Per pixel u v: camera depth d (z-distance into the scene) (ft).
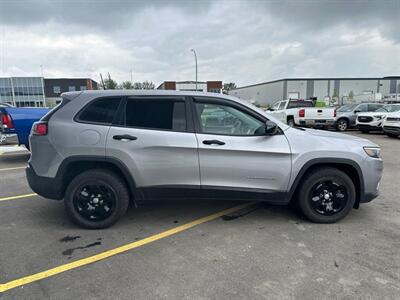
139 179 12.98
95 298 8.82
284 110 62.18
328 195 13.78
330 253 11.28
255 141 13.08
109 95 13.21
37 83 255.29
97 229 13.41
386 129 47.62
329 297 8.83
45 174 13.09
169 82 168.25
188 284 9.45
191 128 13.07
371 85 249.55
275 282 9.53
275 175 13.21
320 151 13.23
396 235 12.76
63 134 12.82
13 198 17.67
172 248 11.74
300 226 13.69
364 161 13.55
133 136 12.80
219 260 10.84
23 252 11.43
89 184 13.06
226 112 13.28
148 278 9.78
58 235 12.86
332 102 222.69
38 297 8.86
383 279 9.68
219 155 12.96
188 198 13.32
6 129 26.23
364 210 15.65
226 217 14.79
